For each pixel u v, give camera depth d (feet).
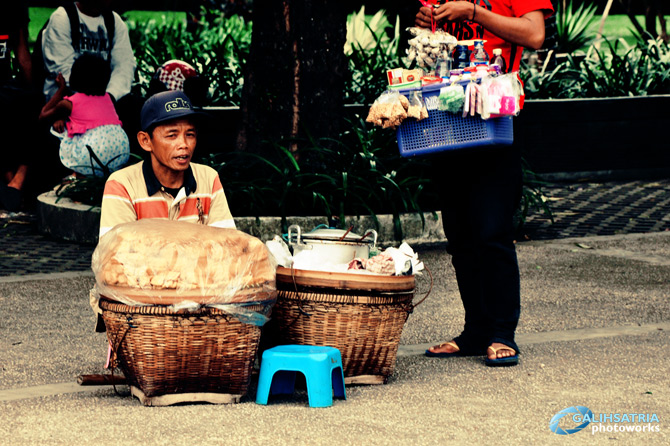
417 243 34.58
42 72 42.22
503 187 19.49
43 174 43.04
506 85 17.94
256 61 36.14
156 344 16.16
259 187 34.40
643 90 56.59
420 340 22.26
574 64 61.26
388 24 72.54
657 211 42.11
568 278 29.09
